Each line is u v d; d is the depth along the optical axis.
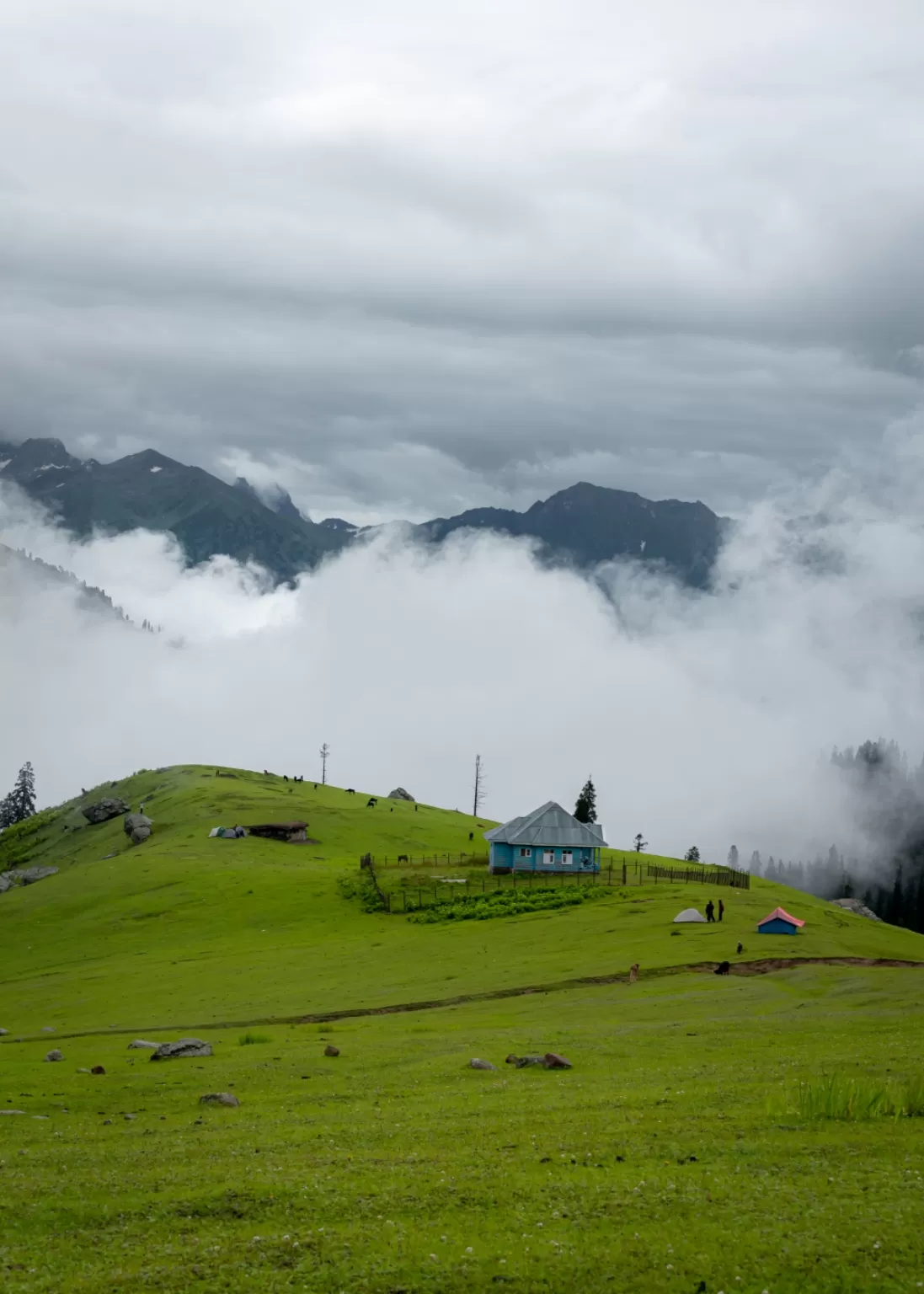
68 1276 21.89
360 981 88.06
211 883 150.12
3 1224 25.20
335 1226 24.08
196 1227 24.59
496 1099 38.16
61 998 93.81
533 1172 27.30
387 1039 56.94
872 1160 26.58
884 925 133.38
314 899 138.12
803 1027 52.03
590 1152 28.89
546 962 88.06
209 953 113.69
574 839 147.62
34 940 133.00
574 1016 62.62
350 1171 28.19
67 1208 26.12
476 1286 20.58
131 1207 26.02
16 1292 21.17
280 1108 38.84
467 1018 66.19
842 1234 21.77
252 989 88.94
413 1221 24.11
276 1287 20.92
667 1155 28.17
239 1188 26.89
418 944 105.94
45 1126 36.97
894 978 67.38
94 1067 50.19
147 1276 21.62
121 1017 80.94
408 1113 36.34
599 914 112.31
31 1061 55.81
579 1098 37.28
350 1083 43.47
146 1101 41.53
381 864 162.62
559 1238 22.58
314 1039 59.56
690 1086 38.19
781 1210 23.23
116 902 145.75
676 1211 23.62
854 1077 37.56
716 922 102.38
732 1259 21.00
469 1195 25.56
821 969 73.62
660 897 121.25
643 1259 21.25
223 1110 39.00
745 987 68.19
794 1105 32.91
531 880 140.50
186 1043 53.94
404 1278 21.06
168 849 181.25
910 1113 31.77
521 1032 56.62
